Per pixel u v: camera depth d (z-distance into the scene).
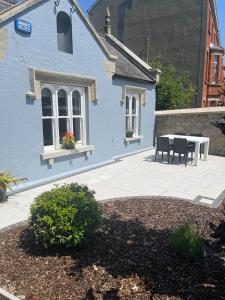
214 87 21.28
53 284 3.21
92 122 9.14
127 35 22.06
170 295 3.03
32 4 6.53
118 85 10.82
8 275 3.37
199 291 3.08
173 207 5.68
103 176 8.55
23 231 4.59
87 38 8.40
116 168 9.62
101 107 9.42
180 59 20.09
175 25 19.89
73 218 3.65
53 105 7.80
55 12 7.24
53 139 8.04
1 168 6.49
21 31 6.48
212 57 20.75
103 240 4.19
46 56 7.18
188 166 10.15
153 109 13.67
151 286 3.17
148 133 13.52
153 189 7.32
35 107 7.09
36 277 3.33
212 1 19.31
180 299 2.97
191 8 19.09
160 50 20.80
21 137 6.86
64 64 7.73
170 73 17.69
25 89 6.80
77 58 8.14
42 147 7.46
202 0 18.59
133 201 6.05
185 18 19.44
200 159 11.48
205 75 20.02
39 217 3.72
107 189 7.27
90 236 4.01
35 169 7.35
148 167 9.86
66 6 7.53
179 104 17.83
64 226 3.62
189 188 7.43
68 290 3.12
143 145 13.23
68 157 8.41
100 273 3.40
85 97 8.85
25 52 6.65
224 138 12.19
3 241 4.24
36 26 6.80
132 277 3.32
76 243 3.66
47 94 7.70
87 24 8.28
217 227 3.11
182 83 18.17
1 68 6.20
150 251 3.87
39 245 3.96
